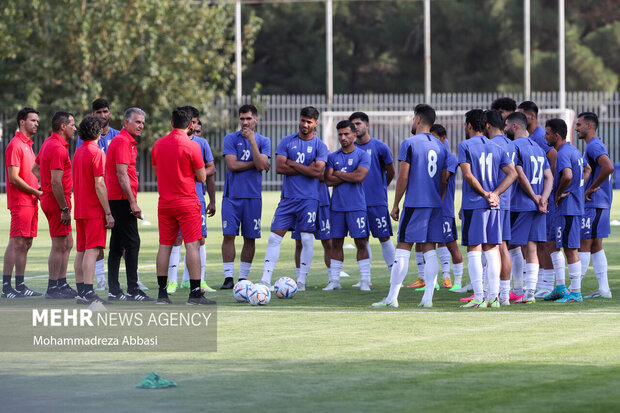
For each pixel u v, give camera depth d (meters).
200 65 94.25
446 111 90.00
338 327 18.94
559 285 23.36
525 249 22.98
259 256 35.75
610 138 93.75
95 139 22.64
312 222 25.56
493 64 121.50
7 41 89.56
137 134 22.84
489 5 119.94
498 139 21.84
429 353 16.03
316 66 121.25
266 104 94.88
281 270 30.91
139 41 91.31
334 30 124.38
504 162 21.67
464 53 121.12
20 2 89.62
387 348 16.50
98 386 13.64
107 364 15.23
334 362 15.27
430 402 12.65
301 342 17.16
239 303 22.83
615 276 28.53
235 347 16.66
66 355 15.97
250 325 19.25
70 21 89.25
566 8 120.62
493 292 22.17
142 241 41.62
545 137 24.12
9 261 24.19
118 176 22.41
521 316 20.52
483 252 24.45
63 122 23.66
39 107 89.94
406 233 21.95
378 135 94.62
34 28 91.44
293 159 25.50
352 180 25.70
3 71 92.69
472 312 21.22
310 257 25.88
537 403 12.60
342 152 26.05
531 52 117.62
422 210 21.83
